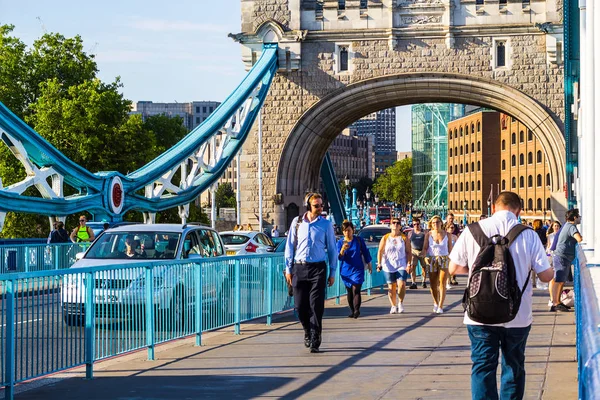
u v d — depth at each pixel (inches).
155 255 735.1
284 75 2121.1
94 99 2193.7
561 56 2018.9
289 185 2129.7
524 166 5128.0
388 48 2085.4
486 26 2048.5
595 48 579.8
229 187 7637.8
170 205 1790.1
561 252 812.6
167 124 3139.8
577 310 436.1
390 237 821.9
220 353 560.1
